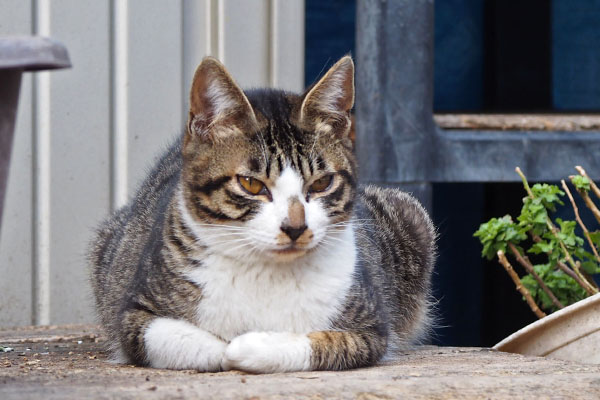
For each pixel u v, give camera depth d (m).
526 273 9.98
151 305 5.29
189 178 5.34
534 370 5.20
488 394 4.48
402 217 7.21
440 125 8.82
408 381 4.60
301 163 5.23
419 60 8.61
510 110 10.69
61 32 8.14
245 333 5.15
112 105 8.38
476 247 11.35
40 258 8.18
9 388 4.33
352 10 11.41
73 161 8.23
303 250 5.15
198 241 5.22
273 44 8.77
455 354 6.23
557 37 11.62
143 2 8.38
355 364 5.21
